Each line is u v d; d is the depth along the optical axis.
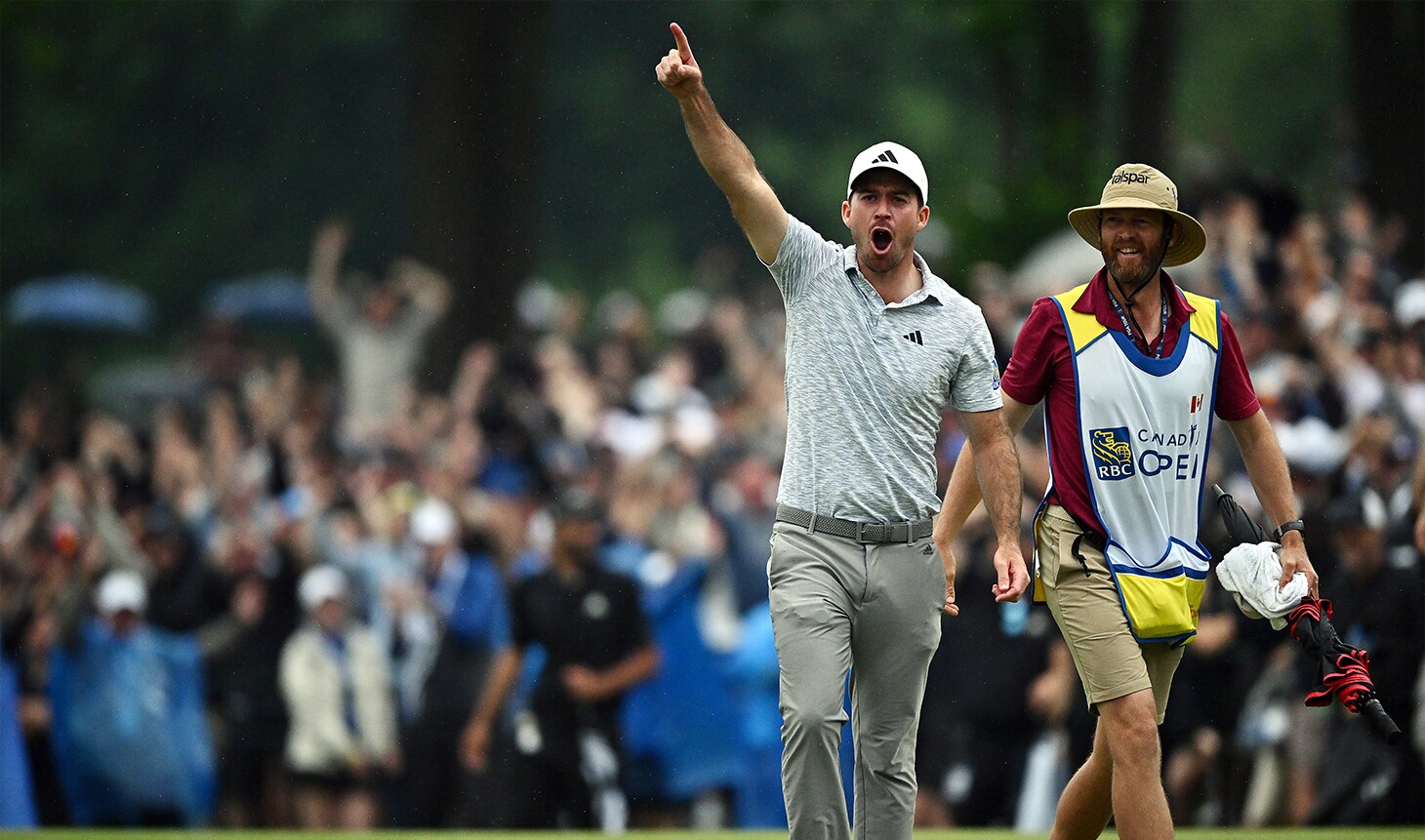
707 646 36.78
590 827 34.47
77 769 38.88
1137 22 58.78
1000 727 34.69
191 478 48.06
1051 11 56.78
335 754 37.97
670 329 64.50
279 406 52.44
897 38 94.44
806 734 18.33
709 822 36.00
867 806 19.33
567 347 52.91
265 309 74.06
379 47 97.12
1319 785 34.00
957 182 61.47
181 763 38.62
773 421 48.50
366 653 38.50
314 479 42.69
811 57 95.19
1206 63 85.69
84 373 84.38
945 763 34.88
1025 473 37.12
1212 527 34.59
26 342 84.56
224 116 97.19
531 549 38.41
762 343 54.56
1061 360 19.27
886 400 18.73
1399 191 58.59
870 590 18.73
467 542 39.75
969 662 34.88
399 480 43.34
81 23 95.12
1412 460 35.44
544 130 92.62
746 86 95.81
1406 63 59.25
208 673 39.19
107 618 39.06
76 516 42.75
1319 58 84.81
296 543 40.31
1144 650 19.42
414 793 37.75
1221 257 46.34
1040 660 34.72
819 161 95.38
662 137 94.56
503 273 68.62
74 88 96.50
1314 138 83.69
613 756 34.66
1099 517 19.05
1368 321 42.56
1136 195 18.95
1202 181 49.03
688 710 36.22
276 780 38.47
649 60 94.69
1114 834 31.42
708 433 44.28
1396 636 33.34
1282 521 19.59
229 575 39.81
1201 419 19.27
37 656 39.81
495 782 34.94
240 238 96.44
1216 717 34.25
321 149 97.31
